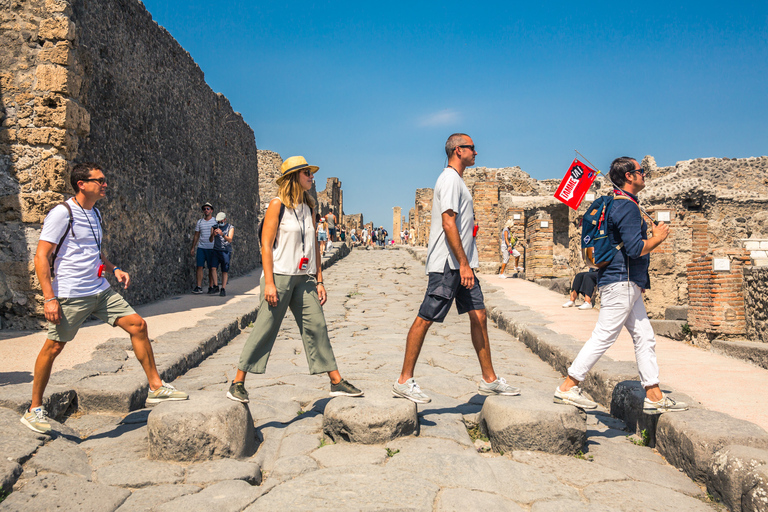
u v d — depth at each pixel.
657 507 2.81
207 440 3.22
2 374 4.68
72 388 4.22
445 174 3.82
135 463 3.16
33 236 7.37
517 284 15.09
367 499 2.65
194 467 3.12
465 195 3.85
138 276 9.95
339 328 8.91
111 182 8.93
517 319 8.62
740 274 6.61
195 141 13.35
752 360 5.68
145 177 10.29
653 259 9.73
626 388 4.34
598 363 5.23
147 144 10.44
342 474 2.95
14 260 7.32
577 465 3.31
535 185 26.77
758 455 2.83
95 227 3.62
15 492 2.69
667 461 3.52
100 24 8.64
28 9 7.41
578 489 3.01
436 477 2.96
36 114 7.38
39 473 2.93
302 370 5.81
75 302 3.46
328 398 4.64
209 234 12.05
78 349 5.86
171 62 11.77
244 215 18.61
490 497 2.76
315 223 4.01
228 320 8.16
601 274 3.78
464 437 3.72
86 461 3.21
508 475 3.06
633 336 3.80
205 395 3.74
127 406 4.21
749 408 3.98
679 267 10.19
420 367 5.97
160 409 3.37
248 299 11.02
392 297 13.10
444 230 3.70
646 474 3.28
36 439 3.26
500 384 3.94
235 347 7.30
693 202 10.84
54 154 7.43
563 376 5.80
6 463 2.89
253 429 3.62
